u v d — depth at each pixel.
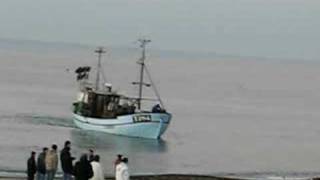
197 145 109.81
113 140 106.12
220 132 132.88
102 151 96.12
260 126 150.00
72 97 188.00
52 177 39.50
